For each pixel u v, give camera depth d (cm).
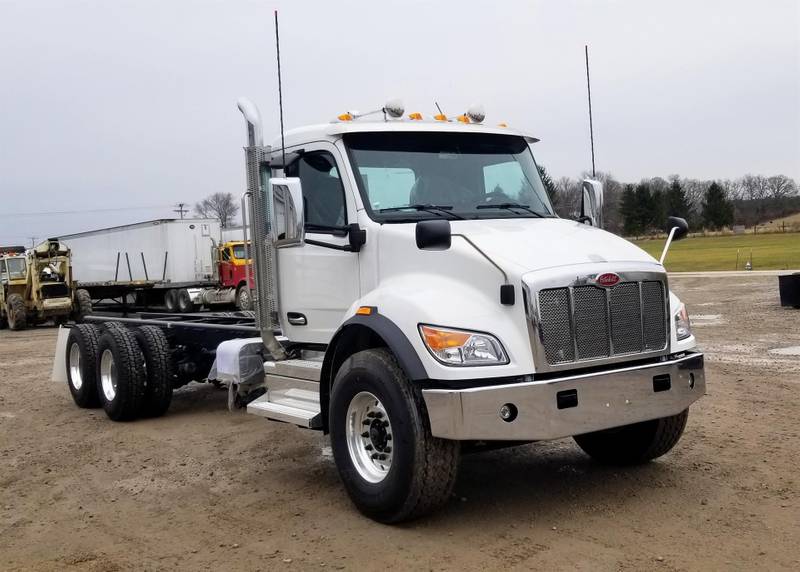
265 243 636
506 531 484
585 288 486
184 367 895
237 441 764
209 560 462
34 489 631
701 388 538
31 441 805
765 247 5647
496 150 628
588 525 489
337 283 584
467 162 608
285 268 632
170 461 700
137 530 523
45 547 498
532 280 469
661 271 521
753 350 1230
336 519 522
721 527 478
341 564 445
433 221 484
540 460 649
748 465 609
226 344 693
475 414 450
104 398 895
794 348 1229
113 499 595
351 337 537
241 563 455
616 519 498
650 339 516
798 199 9994
